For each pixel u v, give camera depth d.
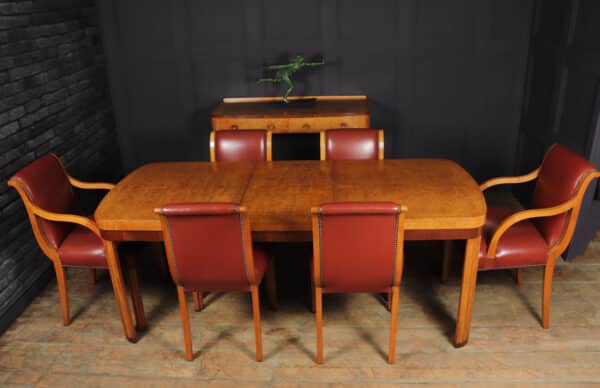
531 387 1.99
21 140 2.68
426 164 2.53
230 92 3.75
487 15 3.46
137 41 3.65
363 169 2.49
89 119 3.46
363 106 3.48
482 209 2.00
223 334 2.36
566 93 2.91
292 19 3.55
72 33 3.24
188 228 1.89
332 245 1.87
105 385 2.09
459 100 3.68
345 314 2.47
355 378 2.07
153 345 2.31
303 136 3.84
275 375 2.11
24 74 2.72
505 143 3.76
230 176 2.45
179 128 3.87
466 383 2.03
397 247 1.86
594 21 2.58
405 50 3.58
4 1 2.56
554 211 2.10
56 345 2.33
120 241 2.24
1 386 2.09
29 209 2.26
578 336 2.27
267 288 2.47
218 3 3.54
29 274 2.69
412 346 2.24
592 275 2.73
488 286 2.65
